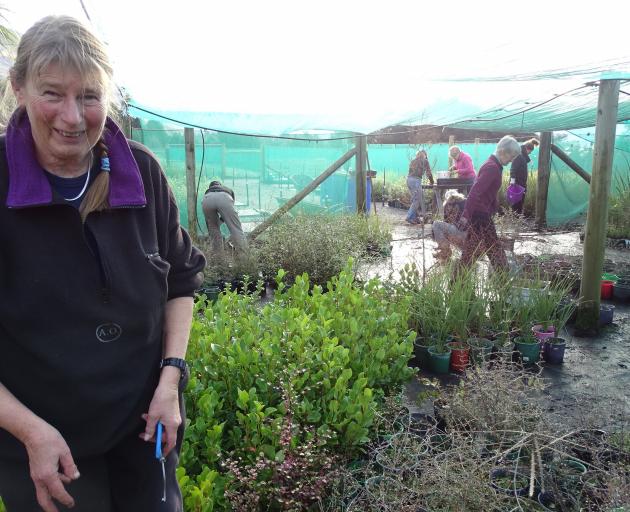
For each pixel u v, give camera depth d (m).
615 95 5.41
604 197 5.63
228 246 8.07
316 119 7.14
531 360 5.09
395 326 4.11
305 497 2.50
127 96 5.87
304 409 2.88
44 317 1.46
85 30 1.40
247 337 3.31
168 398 1.64
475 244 5.95
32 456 1.41
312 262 7.27
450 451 2.46
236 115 6.89
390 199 18.31
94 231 1.49
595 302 5.84
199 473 2.67
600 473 2.70
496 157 6.00
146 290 1.59
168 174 9.36
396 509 2.36
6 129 1.48
